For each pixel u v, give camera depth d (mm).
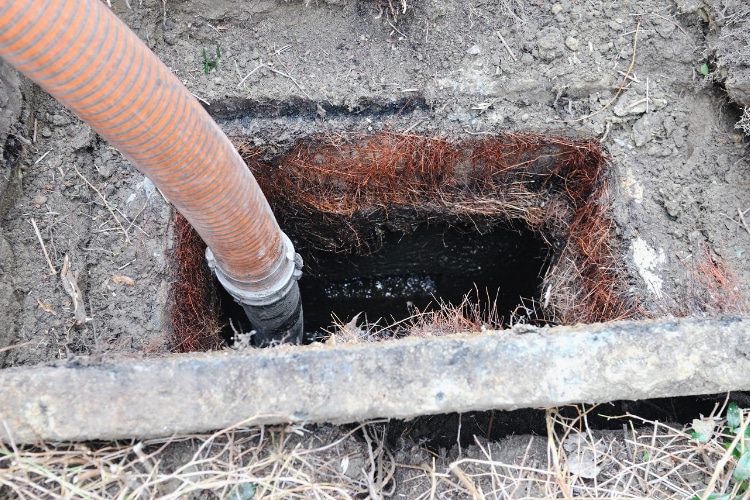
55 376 1486
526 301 2895
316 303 3246
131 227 2225
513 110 2455
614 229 2299
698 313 2066
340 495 1544
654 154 2377
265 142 2443
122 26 1180
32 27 999
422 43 2506
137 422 1459
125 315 2111
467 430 1844
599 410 1872
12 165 2125
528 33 2469
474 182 2646
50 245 2125
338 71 2486
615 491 1558
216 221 1576
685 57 2410
